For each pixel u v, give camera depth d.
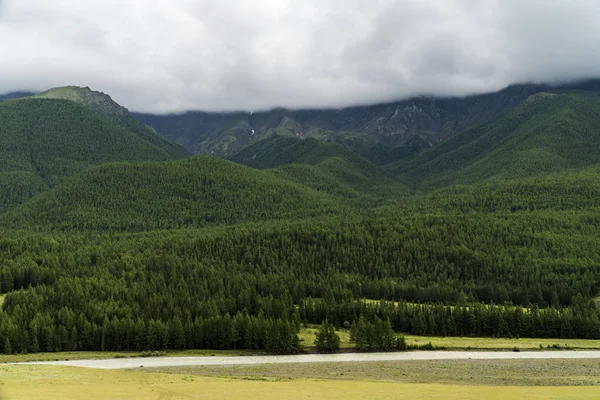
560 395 107.38
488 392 112.62
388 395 107.38
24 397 95.81
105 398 98.81
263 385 121.06
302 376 154.75
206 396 104.44
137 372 145.75
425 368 169.88
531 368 169.88
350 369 168.25
